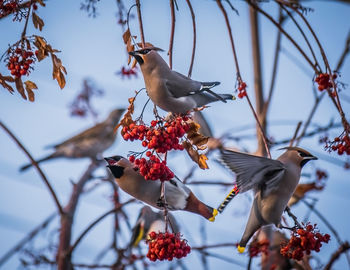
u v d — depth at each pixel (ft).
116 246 43.29
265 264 39.86
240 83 31.30
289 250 29.50
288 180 31.48
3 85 28.35
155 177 27.12
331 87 29.37
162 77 29.07
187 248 28.66
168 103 29.19
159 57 29.35
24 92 28.43
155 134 26.58
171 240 28.35
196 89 29.60
